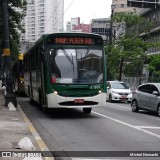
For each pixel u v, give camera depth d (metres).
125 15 46.44
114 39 47.59
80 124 14.73
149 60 46.34
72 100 16.25
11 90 20.14
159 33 59.88
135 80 48.56
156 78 41.06
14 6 31.89
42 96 18.00
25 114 17.31
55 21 37.62
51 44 16.59
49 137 11.67
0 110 18.22
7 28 20.38
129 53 45.31
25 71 27.19
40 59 17.67
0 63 50.53
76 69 16.47
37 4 39.00
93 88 16.50
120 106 24.89
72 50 16.62
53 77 16.27
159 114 18.20
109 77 47.47
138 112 20.61
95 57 16.78
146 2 27.80
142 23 47.62
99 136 11.79
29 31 40.41
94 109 21.80
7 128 12.39
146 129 13.37
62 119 16.34
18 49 42.12
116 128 13.60
